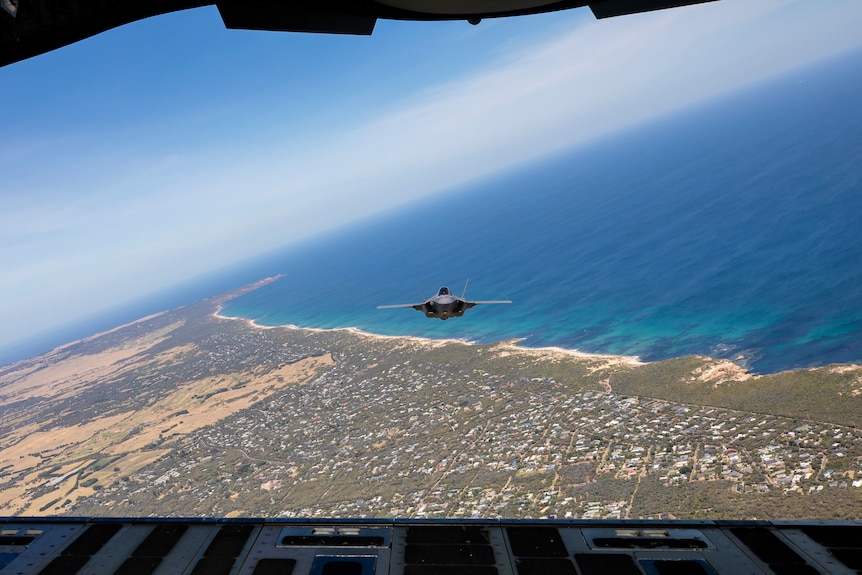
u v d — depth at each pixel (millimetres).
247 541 16203
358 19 12766
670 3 13602
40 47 9828
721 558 14508
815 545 14797
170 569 15031
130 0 10234
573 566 14344
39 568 15531
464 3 12391
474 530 16281
